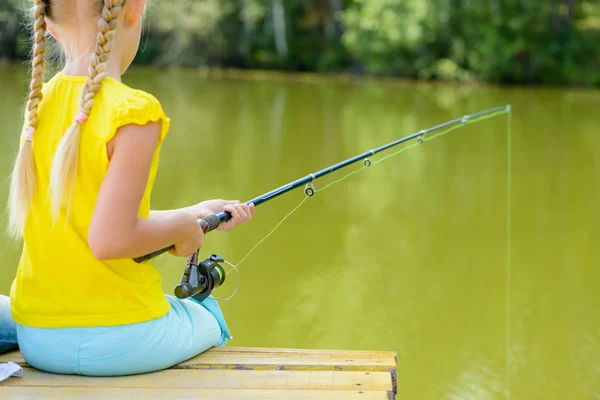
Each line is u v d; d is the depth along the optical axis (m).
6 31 26.33
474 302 5.38
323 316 5.07
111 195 1.83
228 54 28.09
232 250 6.30
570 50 25.03
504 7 24.56
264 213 7.41
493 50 24.16
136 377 2.11
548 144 11.75
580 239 6.93
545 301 5.47
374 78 25.92
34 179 1.99
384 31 25.61
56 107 1.99
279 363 2.24
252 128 12.83
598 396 4.17
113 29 1.90
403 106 16.75
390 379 2.14
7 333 2.29
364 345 4.68
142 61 27.75
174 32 27.81
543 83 24.61
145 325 2.07
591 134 12.82
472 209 7.82
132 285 2.03
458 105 17.16
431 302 5.38
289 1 28.66
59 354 2.05
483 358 4.58
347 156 10.47
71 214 1.94
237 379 2.13
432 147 11.30
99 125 1.88
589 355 4.65
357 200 8.07
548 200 8.30
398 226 7.13
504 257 6.35
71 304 2.02
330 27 28.78
